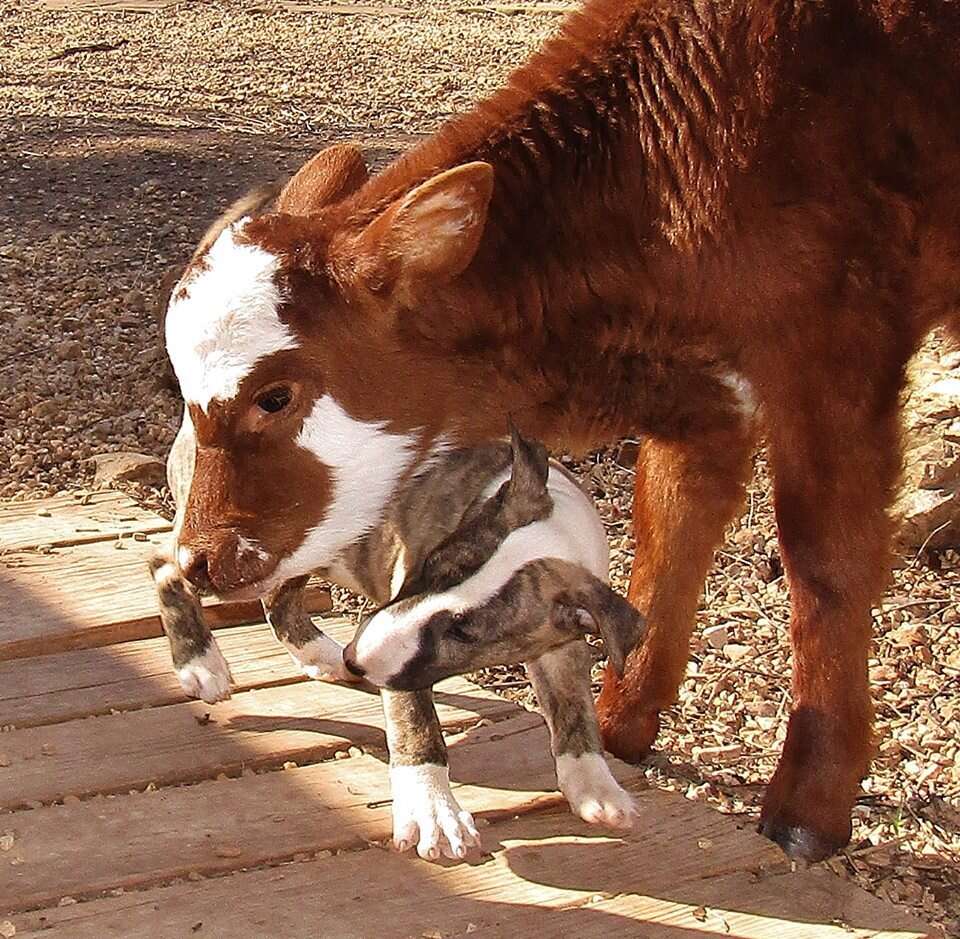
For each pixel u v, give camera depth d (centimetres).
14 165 1259
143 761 453
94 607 537
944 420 677
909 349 454
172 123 1441
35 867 398
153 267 984
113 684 496
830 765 449
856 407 441
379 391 421
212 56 1856
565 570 394
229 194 1173
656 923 391
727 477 488
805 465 446
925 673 570
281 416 412
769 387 446
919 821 484
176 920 380
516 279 437
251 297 405
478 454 435
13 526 609
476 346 435
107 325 886
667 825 435
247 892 394
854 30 430
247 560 417
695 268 437
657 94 443
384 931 381
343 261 411
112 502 639
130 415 765
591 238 444
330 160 470
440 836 399
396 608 393
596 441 479
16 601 540
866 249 433
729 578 643
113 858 404
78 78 1692
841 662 448
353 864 409
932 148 433
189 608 484
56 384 803
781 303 435
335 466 420
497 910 392
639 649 504
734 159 427
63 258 1002
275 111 1516
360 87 1652
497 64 1772
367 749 470
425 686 397
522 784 451
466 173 394
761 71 428
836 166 427
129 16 2166
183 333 409
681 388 466
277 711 487
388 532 434
